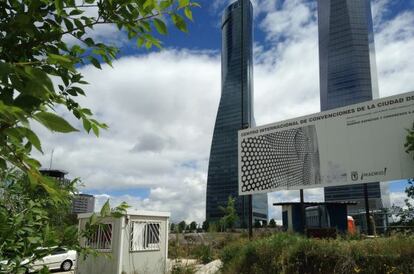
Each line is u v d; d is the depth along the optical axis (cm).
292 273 1109
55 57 144
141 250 1415
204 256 1688
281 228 2206
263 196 11362
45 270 208
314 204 2105
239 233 2112
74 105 206
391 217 1623
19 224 220
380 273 980
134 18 184
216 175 12169
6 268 202
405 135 1459
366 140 1555
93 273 1358
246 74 14288
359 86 12019
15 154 122
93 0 183
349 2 12888
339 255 1052
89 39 194
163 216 1524
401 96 1490
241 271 1229
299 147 1761
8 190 247
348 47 12525
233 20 15675
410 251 964
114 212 265
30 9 163
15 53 162
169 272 1427
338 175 1612
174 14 173
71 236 233
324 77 12756
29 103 103
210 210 11644
